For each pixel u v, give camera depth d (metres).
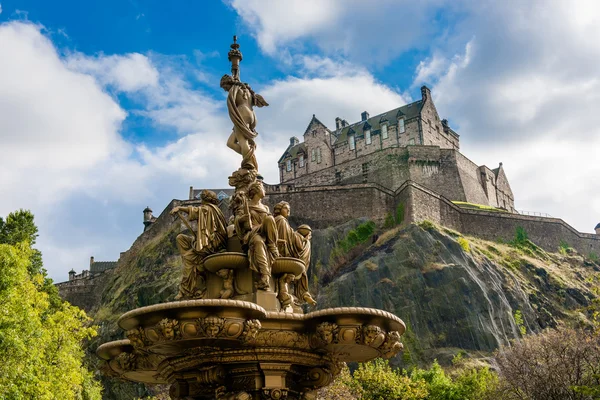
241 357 8.02
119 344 9.06
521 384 31.77
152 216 87.88
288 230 9.01
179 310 7.34
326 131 99.94
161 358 8.65
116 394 48.31
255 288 8.53
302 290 9.21
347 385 32.62
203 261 8.84
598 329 31.39
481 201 89.94
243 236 8.89
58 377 22.27
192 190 88.19
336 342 7.87
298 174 100.25
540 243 77.69
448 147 96.94
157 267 64.12
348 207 70.69
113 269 75.44
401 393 33.19
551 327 59.22
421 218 68.06
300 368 8.50
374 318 7.90
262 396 8.05
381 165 83.56
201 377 8.22
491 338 52.91
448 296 56.19
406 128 92.31
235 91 10.05
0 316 19.19
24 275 21.45
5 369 18.22
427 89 95.38
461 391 37.16
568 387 28.83
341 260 65.44
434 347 52.97
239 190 9.37
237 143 9.88
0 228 36.31
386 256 60.53
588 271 73.69
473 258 62.50
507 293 60.75
